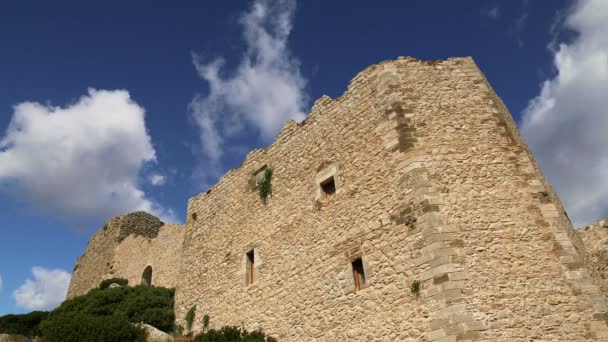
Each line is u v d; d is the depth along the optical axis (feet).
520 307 36.83
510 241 40.16
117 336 58.85
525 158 45.24
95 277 132.36
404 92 50.75
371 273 44.86
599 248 55.62
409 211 43.68
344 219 50.39
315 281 50.90
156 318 75.00
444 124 47.70
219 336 54.95
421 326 38.58
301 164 59.98
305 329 49.67
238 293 61.36
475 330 35.60
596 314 36.11
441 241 40.06
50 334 58.29
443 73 51.88
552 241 40.01
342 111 56.85
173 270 104.78
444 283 38.22
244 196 68.33
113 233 134.31
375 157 49.70
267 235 60.80
